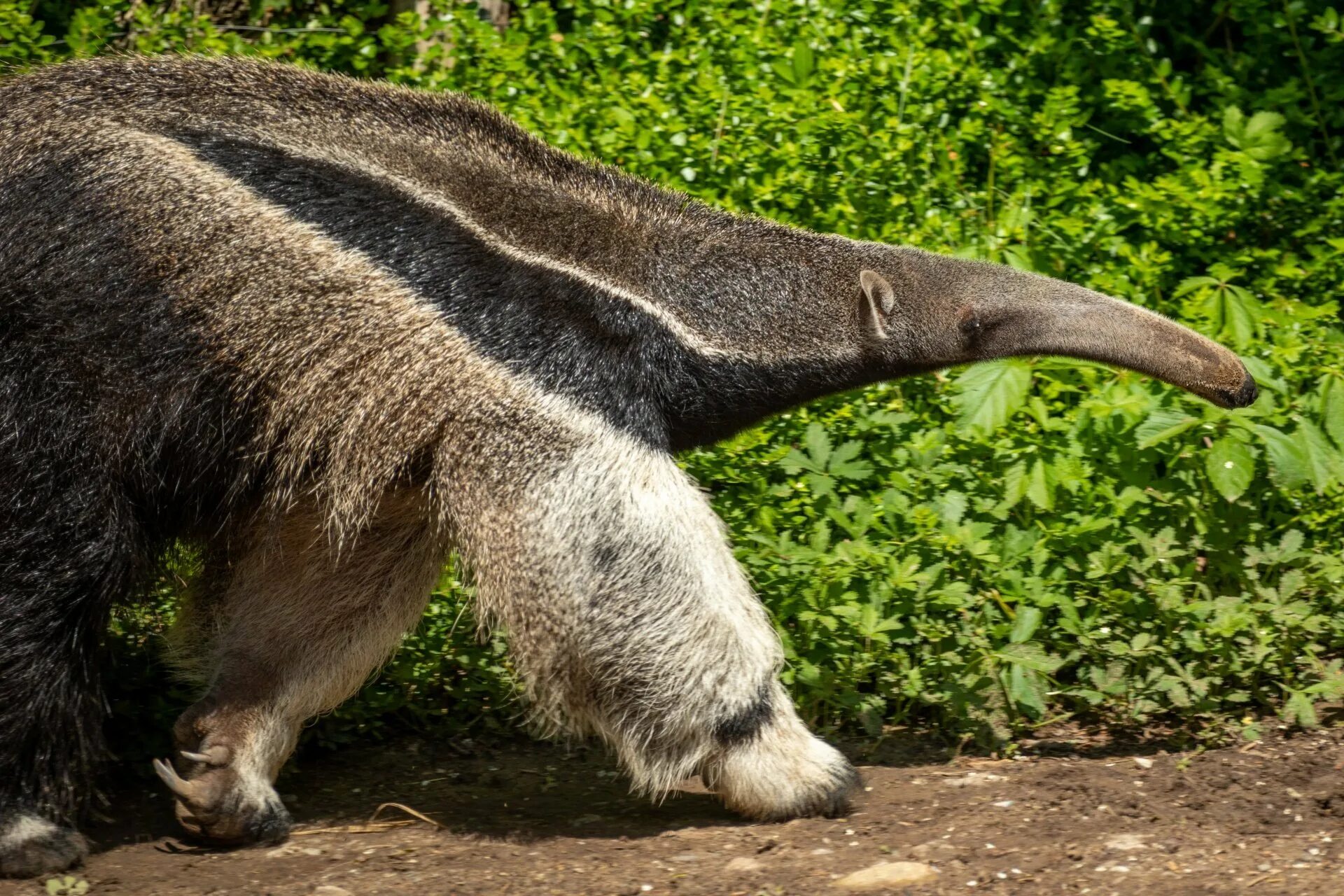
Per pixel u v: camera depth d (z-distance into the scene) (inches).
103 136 477.4
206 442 486.6
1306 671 595.8
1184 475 618.8
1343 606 600.7
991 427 582.2
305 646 535.2
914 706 607.5
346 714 611.2
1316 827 486.9
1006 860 453.7
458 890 454.3
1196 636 583.5
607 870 467.2
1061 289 542.9
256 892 457.4
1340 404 608.4
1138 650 577.3
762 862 464.8
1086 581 603.8
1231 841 468.1
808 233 544.1
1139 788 524.4
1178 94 882.8
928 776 552.1
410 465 490.9
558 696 493.0
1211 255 812.0
